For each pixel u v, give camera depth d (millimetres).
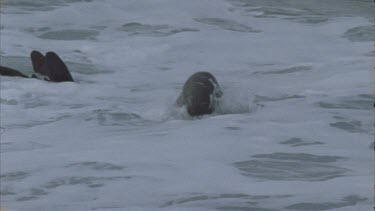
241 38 62406
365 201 26109
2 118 39844
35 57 49188
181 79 50406
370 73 50156
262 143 34188
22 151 33500
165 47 59125
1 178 29656
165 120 39594
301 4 74812
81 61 55156
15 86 45531
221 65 54625
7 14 66125
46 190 28328
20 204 26828
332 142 34531
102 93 45844
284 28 66062
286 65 53906
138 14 68188
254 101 42062
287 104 42125
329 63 54031
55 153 32906
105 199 27016
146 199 26844
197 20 68000
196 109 40000
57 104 42750
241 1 73875
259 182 28609
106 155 32312
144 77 50906
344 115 39375
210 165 30875
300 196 26750
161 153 32594
